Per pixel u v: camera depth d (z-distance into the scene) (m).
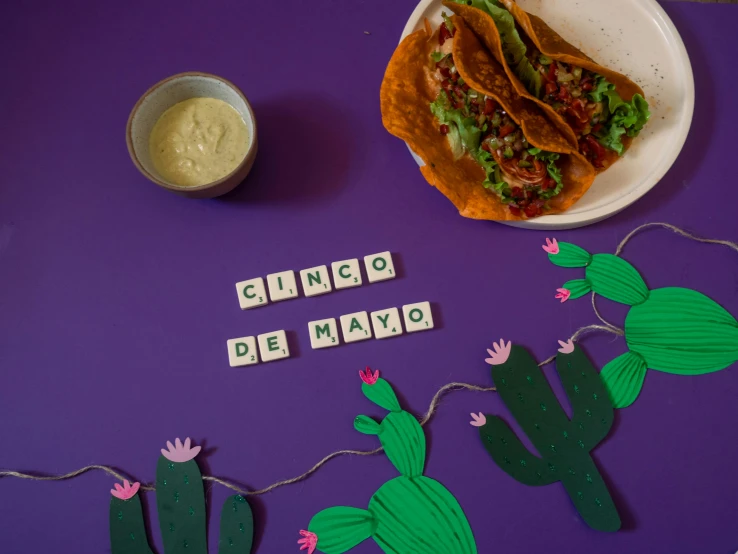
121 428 0.37
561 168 0.38
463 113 0.38
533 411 0.37
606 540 0.36
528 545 0.36
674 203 0.40
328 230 0.39
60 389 0.37
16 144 0.40
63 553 0.35
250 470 0.36
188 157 0.37
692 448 0.37
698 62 0.42
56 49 0.41
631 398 0.38
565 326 0.39
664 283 0.39
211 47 0.42
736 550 0.36
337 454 0.36
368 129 0.41
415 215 0.40
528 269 0.39
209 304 0.38
